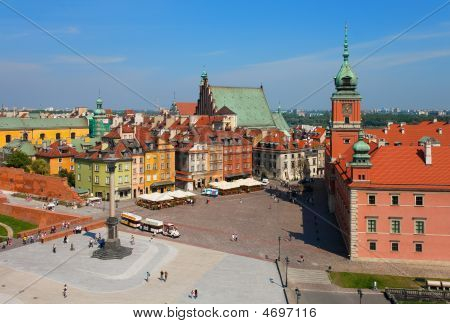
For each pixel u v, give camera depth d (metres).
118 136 166.12
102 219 132.00
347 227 104.75
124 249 103.12
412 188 94.50
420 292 79.81
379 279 88.06
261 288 83.69
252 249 107.44
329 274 90.81
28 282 85.56
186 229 124.44
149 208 148.50
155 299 78.25
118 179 160.50
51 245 109.81
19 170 165.12
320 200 165.62
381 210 96.25
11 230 127.12
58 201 150.00
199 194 176.12
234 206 154.62
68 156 190.12
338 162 134.25
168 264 96.88
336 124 147.62
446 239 94.12
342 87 147.75
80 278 88.19
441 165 96.94
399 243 96.12
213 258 100.94
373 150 107.81
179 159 186.75
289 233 121.06
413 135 180.38
